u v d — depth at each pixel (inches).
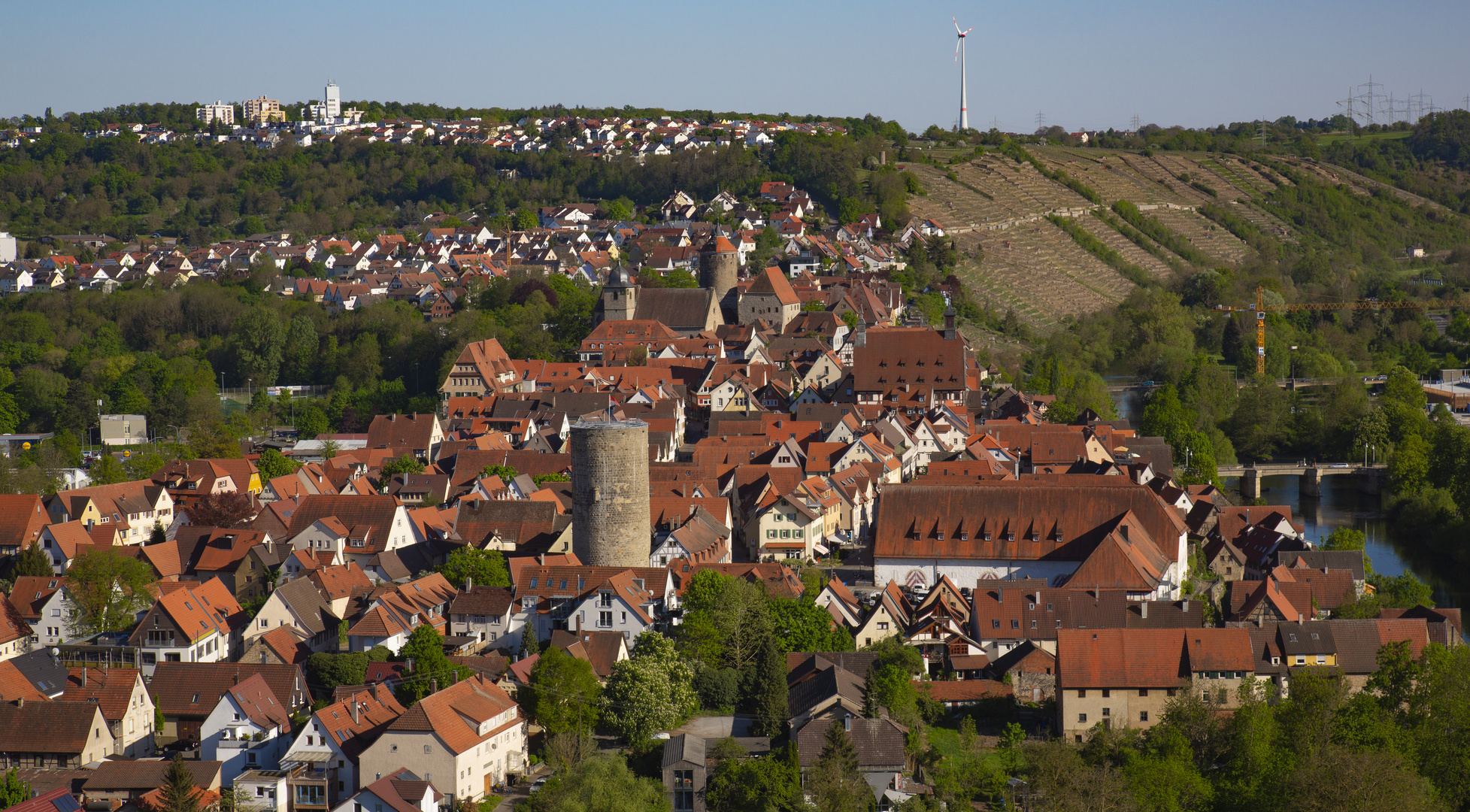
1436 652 7160.4
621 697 7096.5
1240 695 7209.6
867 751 6515.8
